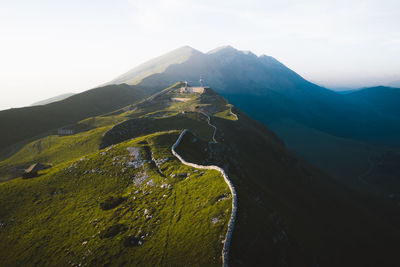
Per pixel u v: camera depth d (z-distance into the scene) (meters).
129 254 30.98
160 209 38.28
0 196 50.81
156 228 34.28
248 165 108.81
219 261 26.67
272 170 122.25
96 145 101.06
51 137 136.38
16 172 92.75
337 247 78.81
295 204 98.94
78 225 39.97
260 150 139.25
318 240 74.44
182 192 41.28
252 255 29.08
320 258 63.09
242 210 34.12
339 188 161.25
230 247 28.17
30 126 176.00
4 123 165.38
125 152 61.91
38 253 35.22
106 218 39.91
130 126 114.75
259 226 33.62
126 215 39.31
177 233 32.09
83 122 160.88
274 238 35.03
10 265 34.03
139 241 32.75
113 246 32.94
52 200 48.72
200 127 123.81
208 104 186.00
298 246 48.50
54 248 35.62
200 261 27.09
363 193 175.75
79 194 49.41
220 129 127.31
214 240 29.14
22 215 45.06
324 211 106.12
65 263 32.34
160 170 52.44
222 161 75.31
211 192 38.75
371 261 80.81
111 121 158.88
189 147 69.69
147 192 44.59
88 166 58.97
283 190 106.69
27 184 55.16
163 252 29.73
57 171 59.19
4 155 127.88
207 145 77.44
